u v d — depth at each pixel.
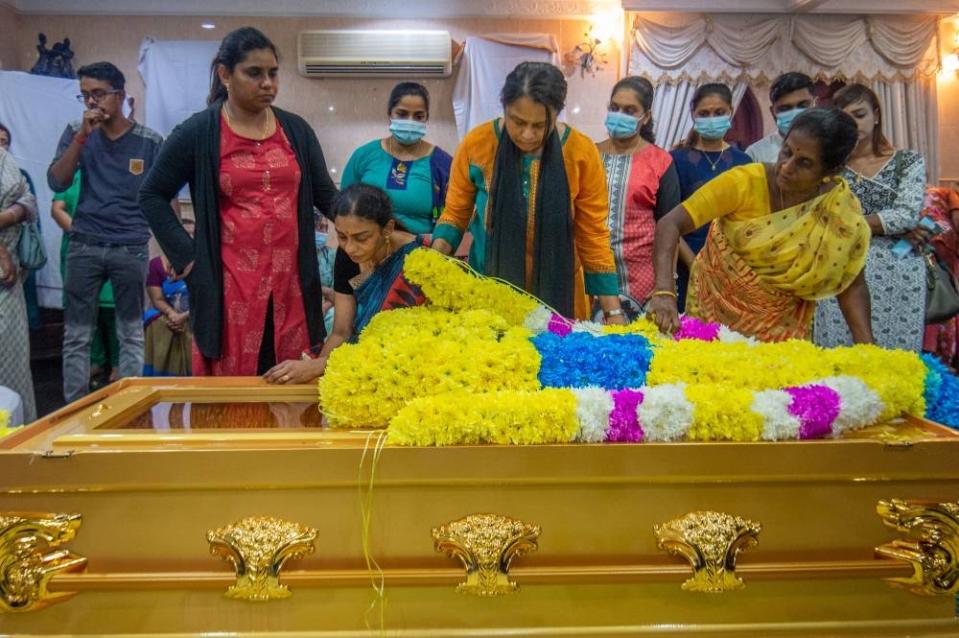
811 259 2.21
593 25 5.45
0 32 5.03
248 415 1.86
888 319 3.14
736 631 1.66
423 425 1.57
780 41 5.46
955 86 5.69
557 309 2.33
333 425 1.74
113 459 1.52
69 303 4.37
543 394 1.65
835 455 1.61
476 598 1.63
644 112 3.40
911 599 1.71
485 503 1.60
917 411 1.83
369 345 1.83
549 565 1.62
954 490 1.67
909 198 2.96
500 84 5.41
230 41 2.50
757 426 1.63
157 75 5.25
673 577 1.62
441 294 2.09
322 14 5.36
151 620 1.60
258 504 1.57
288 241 2.67
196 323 2.61
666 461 1.59
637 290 3.34
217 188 2.57
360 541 1.59
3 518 1.53
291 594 1.60
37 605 1.54
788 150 2.10
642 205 3.36
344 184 3.81
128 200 4.33
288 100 5.43
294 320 2.72
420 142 3.74
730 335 2.20
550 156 2.29
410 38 5.29
